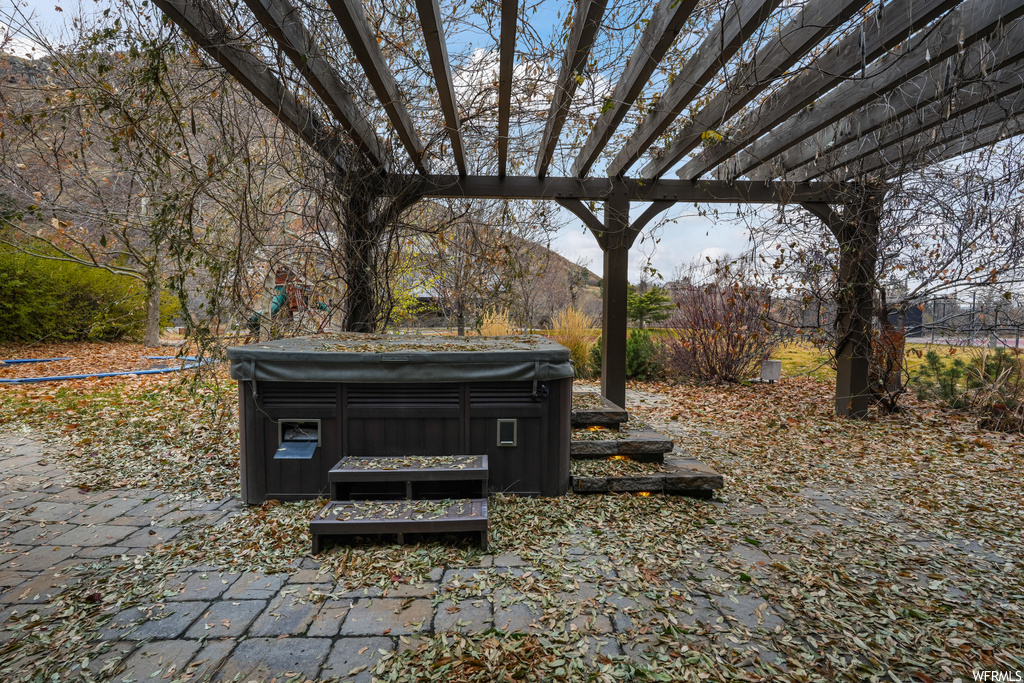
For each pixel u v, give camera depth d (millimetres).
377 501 2625
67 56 3586
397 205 4902
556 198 5125
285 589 2078
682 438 4855
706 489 3191
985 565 2396
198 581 2133
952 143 4676
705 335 8469
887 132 4281
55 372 7520
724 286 8297
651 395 7355
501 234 6027
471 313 7441
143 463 3695
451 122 3648
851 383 5738
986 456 4254
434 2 2406
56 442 4160
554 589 2104
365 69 2955
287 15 2592
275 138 4148
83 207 4758
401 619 1883
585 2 2484
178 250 3699
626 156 4703
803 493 3355
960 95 3502
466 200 5688
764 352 8633
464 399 3029
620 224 5168
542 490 3109
